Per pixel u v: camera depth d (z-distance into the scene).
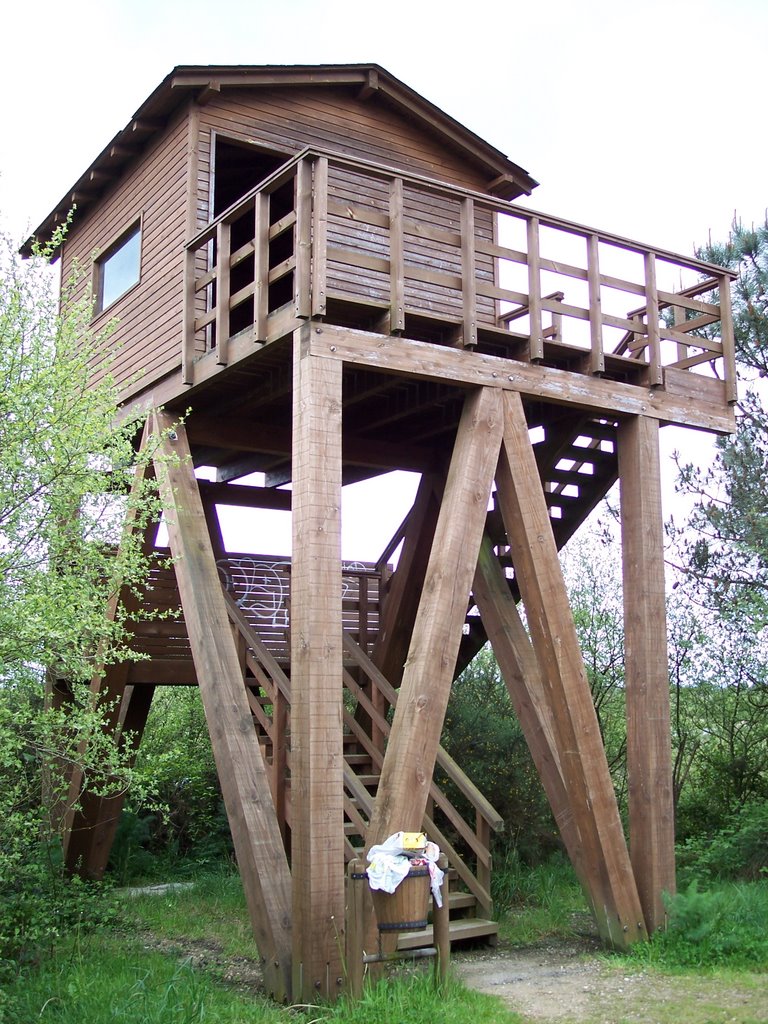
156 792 6.94
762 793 10.88
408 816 5.74
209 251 7.81
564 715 6.74
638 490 7.41
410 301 8.85
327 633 5.61
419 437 9.13
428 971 5.79
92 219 10.04
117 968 6.08
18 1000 5.19
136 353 8.52
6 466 5.86
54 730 6.59
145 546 8.80
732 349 8.12
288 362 6.84
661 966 6.14
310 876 5.37
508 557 8.95
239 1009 5.18
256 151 8.70
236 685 6.43
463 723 9.90
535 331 6.86
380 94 8.97
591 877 6.83
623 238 7.49
